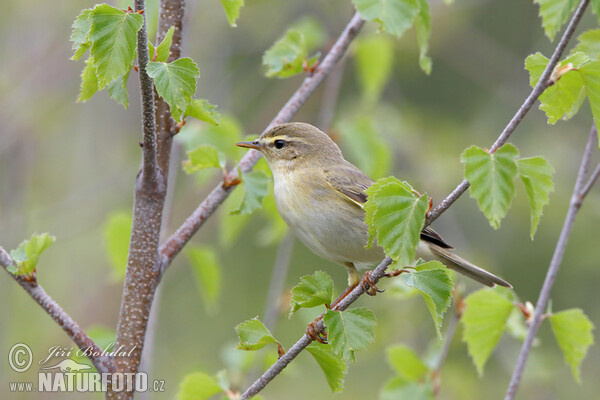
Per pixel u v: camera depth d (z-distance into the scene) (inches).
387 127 533.0
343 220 325.7
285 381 566.9
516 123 213.6
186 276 605.9
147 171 244.7
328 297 228.1
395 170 577.3
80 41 224.8
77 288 533.3
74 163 548.7
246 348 243.4
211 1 532.4
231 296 597.6
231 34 566.3
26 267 240.1
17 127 503.8
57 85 535.5
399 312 506.3
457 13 585.0
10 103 513.0
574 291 564.4
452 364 498.3
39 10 536.1
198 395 289.1
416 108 616.1
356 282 339.6
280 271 391.5
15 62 534.9
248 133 535.5
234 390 357.4
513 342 484.1
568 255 562.3
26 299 515.5
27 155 502.0
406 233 211.9
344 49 338.0
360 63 422.3
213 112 257.4
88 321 504.4
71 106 548.7
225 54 538.6
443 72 639.8
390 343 494.3
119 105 548.1
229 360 370.0
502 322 320.8
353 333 223.3
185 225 279.0
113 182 538.6
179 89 214.5
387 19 260.4
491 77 609.3
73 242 546.6
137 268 252.8
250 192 299.9
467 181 211.6
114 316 511.2
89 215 536.1
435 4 564.4
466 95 636.1
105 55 205.3
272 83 598.9
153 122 230.4
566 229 279.3
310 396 560.1
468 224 573.6
